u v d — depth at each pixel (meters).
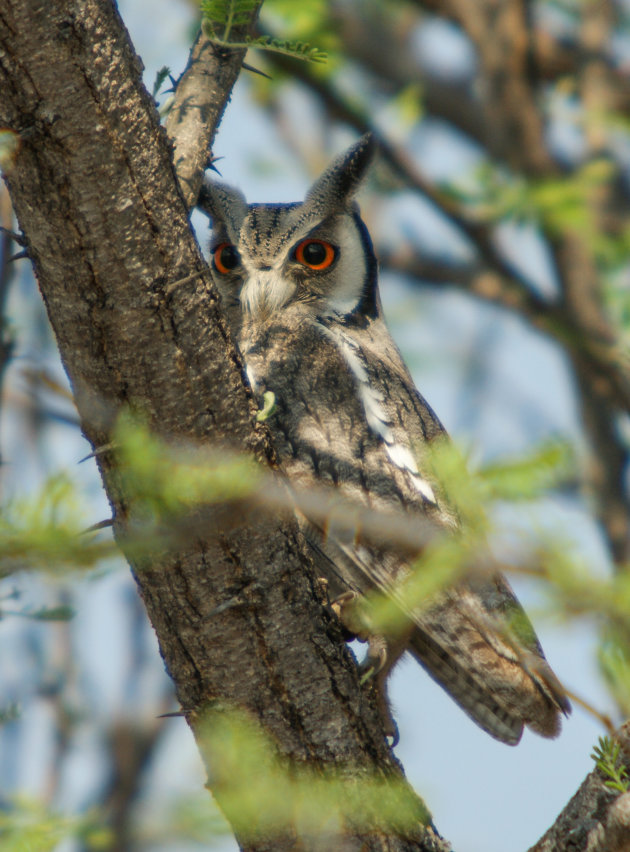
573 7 13.64
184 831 5.99
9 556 3.27
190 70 6.39
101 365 4.82
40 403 4.81
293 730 5.57
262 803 4.92
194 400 4.92
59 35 4.23
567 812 4.82
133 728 10.05
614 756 4.62
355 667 5.77
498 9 12.92
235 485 4.00
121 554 3.41
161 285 4.71
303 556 5.50
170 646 5.51
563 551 3.04
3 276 6.91
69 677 10.27
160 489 3.98
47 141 4.37
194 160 6.09
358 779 5.60
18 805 5.89
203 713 5.56
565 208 10.62
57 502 3.33
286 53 5.28
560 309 11.99
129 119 4.48
